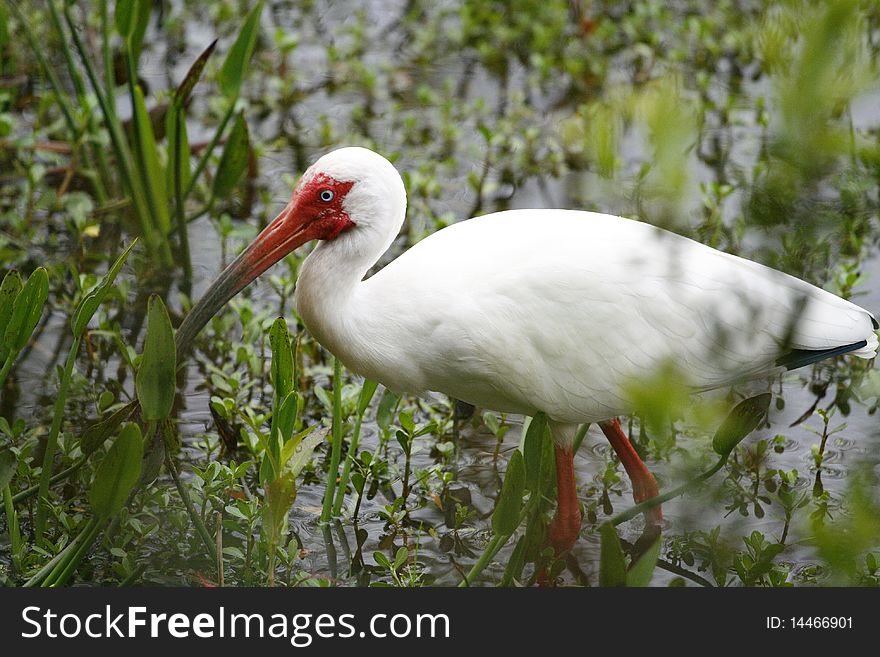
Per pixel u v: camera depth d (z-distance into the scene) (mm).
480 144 16906
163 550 9336
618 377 9008
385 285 9016
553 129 17391
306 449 8133
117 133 13406
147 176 13453
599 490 10422
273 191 15867
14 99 17156
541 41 19312
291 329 12695
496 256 8914
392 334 8961
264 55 19562
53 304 13312
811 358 9227
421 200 15406
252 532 9000
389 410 10008
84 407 11422
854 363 12227
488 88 18984
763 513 9922
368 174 8984
